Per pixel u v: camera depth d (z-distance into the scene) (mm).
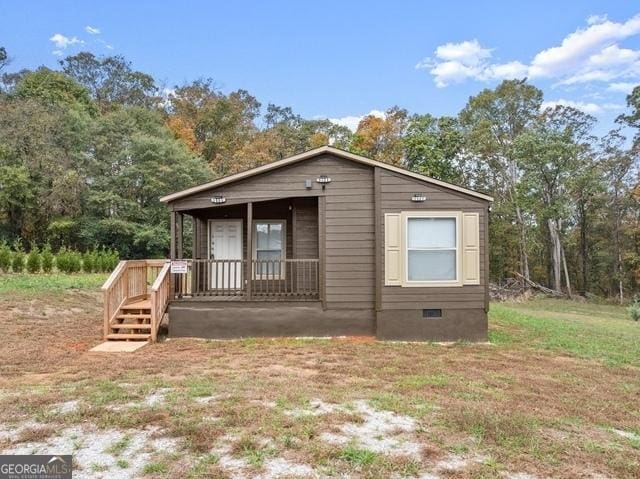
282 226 11383
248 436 3932
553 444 4102
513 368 7328
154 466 3414
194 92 47375
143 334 9258
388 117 34375
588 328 13289
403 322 9547
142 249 28391
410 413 4703
